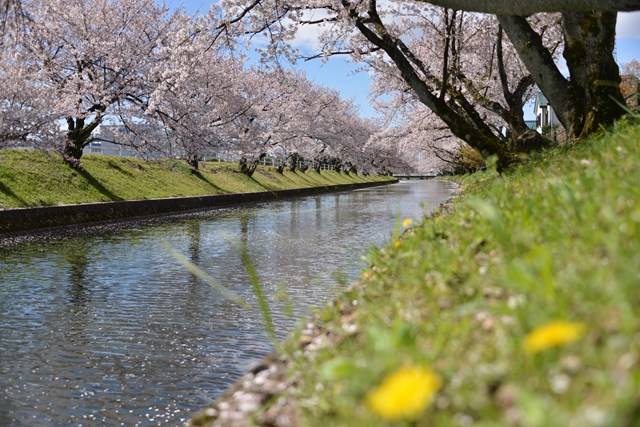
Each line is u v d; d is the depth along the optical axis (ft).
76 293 28.60
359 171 252.01
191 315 24.40
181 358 19.03
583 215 8.43
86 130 77.92
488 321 6.06
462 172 277.64
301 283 31.14
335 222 65.67
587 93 33.76
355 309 9.95
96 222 63.62
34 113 64.18
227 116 98.89
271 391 7.24
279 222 65.82
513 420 3.90
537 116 176.24
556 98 35.76
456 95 54.19
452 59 55.88
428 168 304.71
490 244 9.40
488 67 79.20
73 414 14.71
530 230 8.90
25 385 16.65
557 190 11.28
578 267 6.24
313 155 178.70
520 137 47.93
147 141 81.61
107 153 114.11
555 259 6.89
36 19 72.84
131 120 80.84
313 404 5.92
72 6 78.38
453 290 7.93
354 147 175.63
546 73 35.73
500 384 4.60
